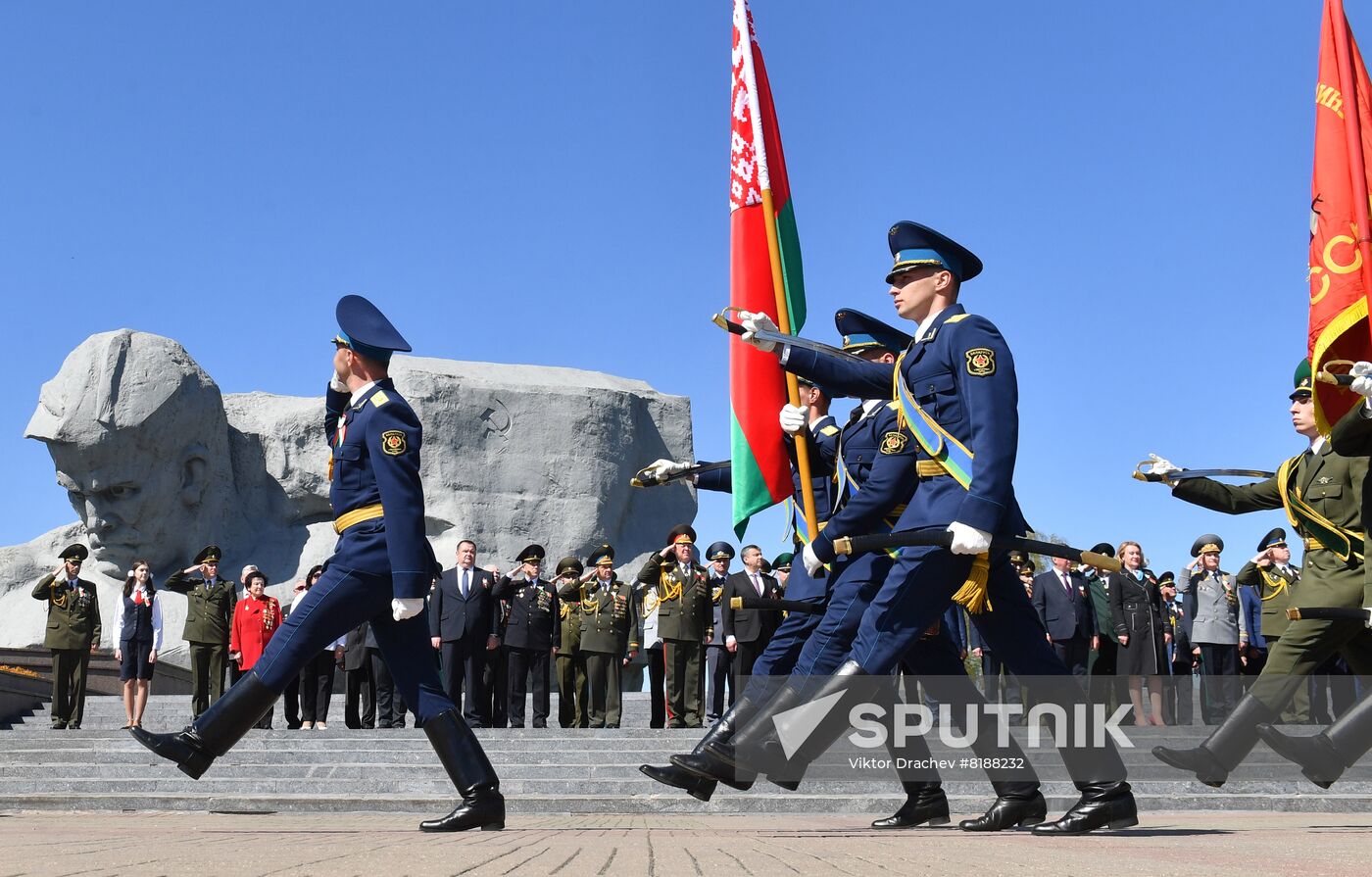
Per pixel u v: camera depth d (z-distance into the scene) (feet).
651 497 114.93
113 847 13.78
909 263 19.33
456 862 11.08
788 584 25.26
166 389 98.02
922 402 18.79
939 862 11.28
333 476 20.36
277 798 40.06
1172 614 60.85
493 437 107.45
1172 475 23.90
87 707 67.05
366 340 20.33
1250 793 39.55
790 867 10.65
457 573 55.67
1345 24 21.30
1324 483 22.20
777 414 26.05
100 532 98.43
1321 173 21.12
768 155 27.37
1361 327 20.51
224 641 59.88
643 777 44.60
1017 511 18.94
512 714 57.06
